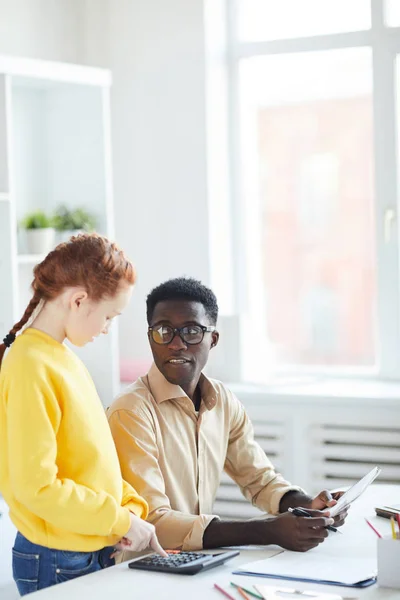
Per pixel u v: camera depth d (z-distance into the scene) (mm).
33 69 3600
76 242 2172
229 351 4371
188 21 4359
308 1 4383
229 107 4555
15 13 4086
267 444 4098
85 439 2111
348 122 4441
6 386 2068
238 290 4633
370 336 4457
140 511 2271
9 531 3215
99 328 2201
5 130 3467
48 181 4094
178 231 4441
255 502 2711
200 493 2564
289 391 4094
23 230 3824
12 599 3219
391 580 1953
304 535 2197
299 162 4559
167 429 2500
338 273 4520
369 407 3947
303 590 1912
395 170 4277
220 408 2656
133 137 4492
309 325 4590
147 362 4367
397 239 4293
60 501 2002
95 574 2057
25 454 1994
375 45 4266
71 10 4406
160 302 2504
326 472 4016
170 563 2078
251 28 4496
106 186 3980
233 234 4617
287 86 4523
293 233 4594
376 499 2709
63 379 2102
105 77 3941
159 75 4422
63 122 4043
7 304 3490
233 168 4578
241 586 1934
